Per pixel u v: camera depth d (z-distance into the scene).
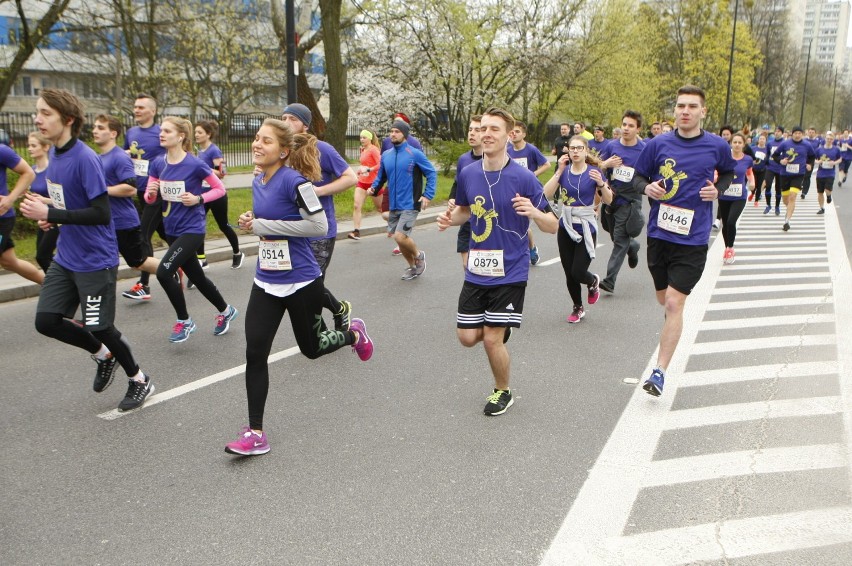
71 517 3.37
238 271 9.46
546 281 9.02
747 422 4.57
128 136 8.17
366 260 10.44
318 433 4.37
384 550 3.11
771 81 63.38
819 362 5.79
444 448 4.16
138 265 7.02
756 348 6.18
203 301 7.74
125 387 5.12
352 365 5.67
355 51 29.88
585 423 4.55
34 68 37.19
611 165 6.78
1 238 6.20
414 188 8.71
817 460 4.02
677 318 5.04
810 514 3.43
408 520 3.36
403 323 6.95
